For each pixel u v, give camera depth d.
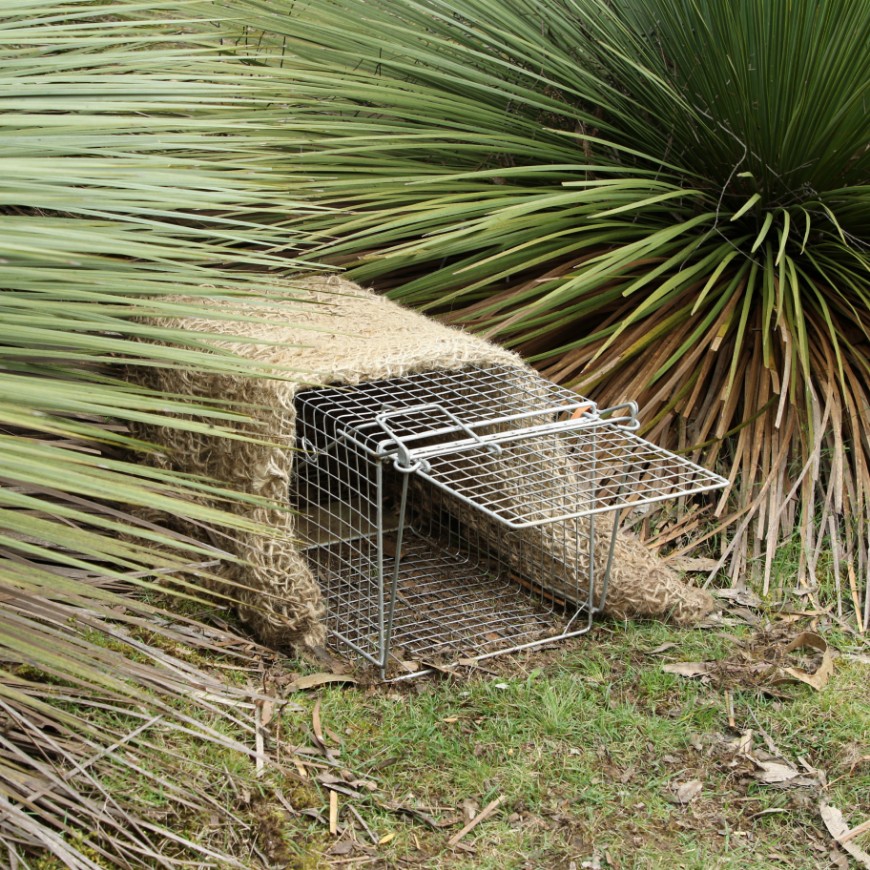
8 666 2.02
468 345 2.48
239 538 2.30
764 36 3.07
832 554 2.81
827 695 2.40
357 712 2.26
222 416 1.96
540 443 2.58
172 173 2.46
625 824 2.06
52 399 1.83
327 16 3.47
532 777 2.15
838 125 3.12
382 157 3.28
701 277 3.28
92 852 1.79
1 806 1.73
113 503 2.43
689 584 2.73
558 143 3.50
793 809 2.12
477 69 3.52
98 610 1.95
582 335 3.29
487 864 1.95
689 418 3.10
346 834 1.97
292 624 2.31
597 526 2.63
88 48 3.01
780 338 3.13
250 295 2.32
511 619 2.64
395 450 2.24
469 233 3.02
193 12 3.28
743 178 3.35
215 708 2.07
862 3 2.94
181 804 1.92
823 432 2.88
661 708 2.36
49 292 2.07
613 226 3.30
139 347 2.02
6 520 1.73
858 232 3.30
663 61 3.45
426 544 2.94
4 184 2.18
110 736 1.97
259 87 3.01
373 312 2.71
